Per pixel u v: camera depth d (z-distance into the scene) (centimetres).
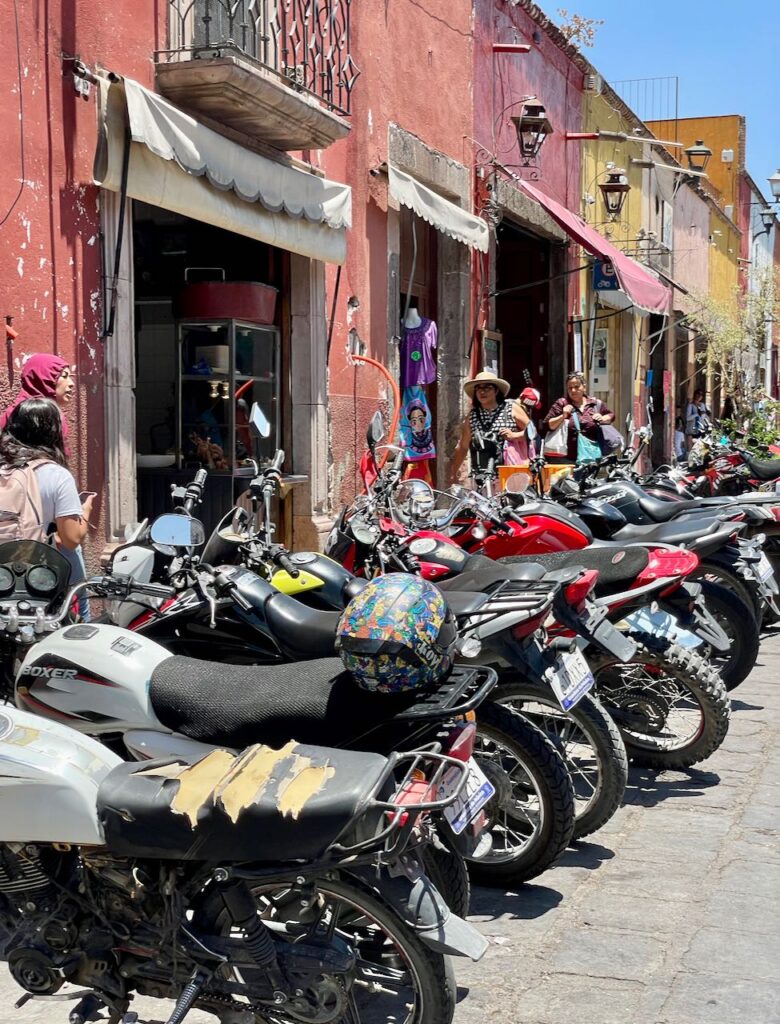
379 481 543
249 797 270
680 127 3709
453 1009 287
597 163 1875
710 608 689
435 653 327
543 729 475
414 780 287
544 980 362
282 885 291
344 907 301
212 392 872
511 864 427
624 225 2055
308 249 905
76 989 354
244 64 757
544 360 1683
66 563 358
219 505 869
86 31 691
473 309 1323
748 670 686
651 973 367
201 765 285
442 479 1305
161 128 693
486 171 1370
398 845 271
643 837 489
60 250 671
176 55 779
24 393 551
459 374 1297
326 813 266
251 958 283
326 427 1001
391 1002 328
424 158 1191
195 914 289
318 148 902
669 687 561
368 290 1091
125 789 284
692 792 546
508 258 1692
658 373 2462
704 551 685
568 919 408
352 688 330
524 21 1503
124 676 334
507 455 1036
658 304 1666
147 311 905
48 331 662
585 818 462
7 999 351
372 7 1076
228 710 329
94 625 349
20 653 358
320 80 952
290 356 979
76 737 301
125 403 723
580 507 717
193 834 275
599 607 478
